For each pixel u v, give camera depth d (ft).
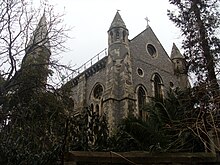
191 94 45.21
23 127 47.67
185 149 33.88
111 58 120.26
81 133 44.21
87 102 125.80
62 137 43.16
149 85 121.90
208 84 37.22
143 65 125.70
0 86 51.08
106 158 27.84
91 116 48.96
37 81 55.16
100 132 47.44
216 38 62.08
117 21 128.98
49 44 58.18
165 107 59.06
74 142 41.75
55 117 51.06
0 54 53.62
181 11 69.51
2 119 49.21
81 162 27.43
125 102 107.65
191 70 62.39
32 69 55.47
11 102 51.93
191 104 43.14
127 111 105.40
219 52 59.26
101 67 127.03
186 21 67.82
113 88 111.75
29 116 51.08
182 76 130.41
